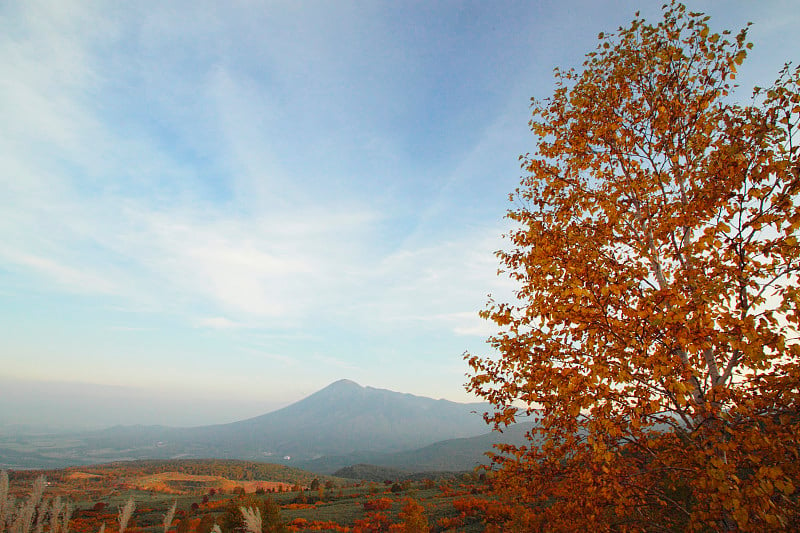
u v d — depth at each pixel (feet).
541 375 18.97
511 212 26.81
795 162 16.35
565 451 19.81
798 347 14.57
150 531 113.60
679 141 22.68
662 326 16.39
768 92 18.56
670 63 22.76
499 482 20.84
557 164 27.63
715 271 16.47
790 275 16.52
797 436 14.61
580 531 18.44
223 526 63.62
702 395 16.74
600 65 26.30
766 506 13.28
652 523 18.71
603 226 23.57
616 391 17.28
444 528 93.04
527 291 24.63
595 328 18.16
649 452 18.44
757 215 17.61
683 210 20.63
